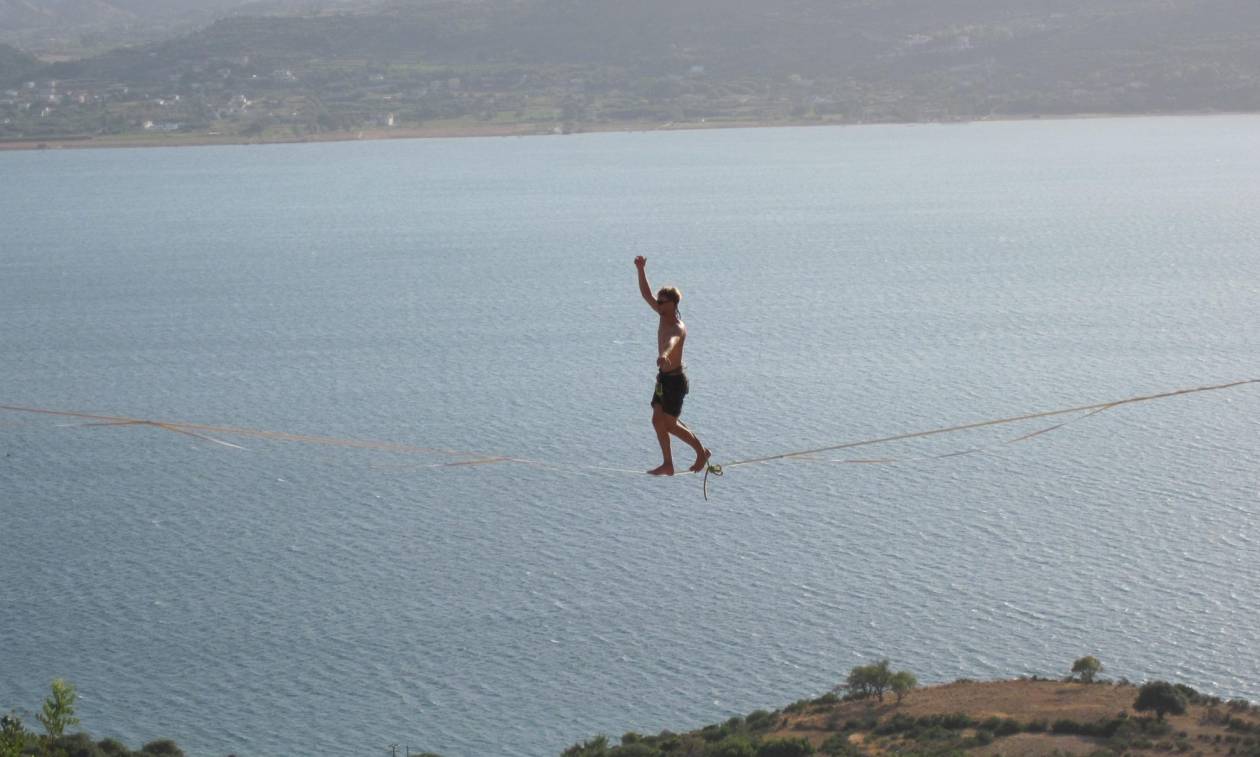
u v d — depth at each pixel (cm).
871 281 14262
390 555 6175
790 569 5872
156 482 7388
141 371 10306
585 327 11819
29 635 5394
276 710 4775
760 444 7769
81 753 3988
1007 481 7019
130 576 5984
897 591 5597
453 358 10519
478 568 5978
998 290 13325
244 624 5453
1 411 9012
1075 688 4538
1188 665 4838
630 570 5912
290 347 11231
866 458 7469
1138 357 9769
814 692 4766
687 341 10988
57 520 6775
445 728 4616
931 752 3988
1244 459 7244
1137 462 7275
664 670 4972
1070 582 5612
